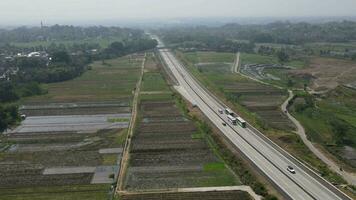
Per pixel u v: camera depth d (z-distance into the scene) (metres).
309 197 74.44
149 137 113.81
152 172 90.25
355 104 150.88
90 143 110.06
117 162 96.44
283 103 150.38
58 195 80.44
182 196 78.44
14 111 132.38
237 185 83.00
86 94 169.75
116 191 81.19
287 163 90.75
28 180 87.44
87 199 78.25
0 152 104.00
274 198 74.62
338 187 79.62
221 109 140.25
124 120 131.12
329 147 107.81
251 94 165.62
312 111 138.75
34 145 109.06
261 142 105.44
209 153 101.19
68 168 93.44
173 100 155.88
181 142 109.25
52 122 130.12
